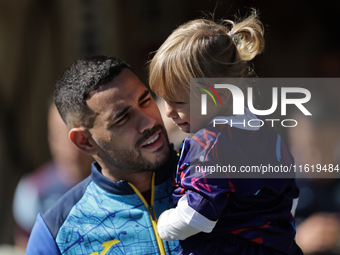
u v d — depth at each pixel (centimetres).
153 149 472
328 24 1246
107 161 487
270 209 455
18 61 1279
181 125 478
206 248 452
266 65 1266
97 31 1274
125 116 468
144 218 488
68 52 1271
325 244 747
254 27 497
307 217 772
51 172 839
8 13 1261
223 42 468
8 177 1305
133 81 477
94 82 472
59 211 496
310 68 1228
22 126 1311
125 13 1309
